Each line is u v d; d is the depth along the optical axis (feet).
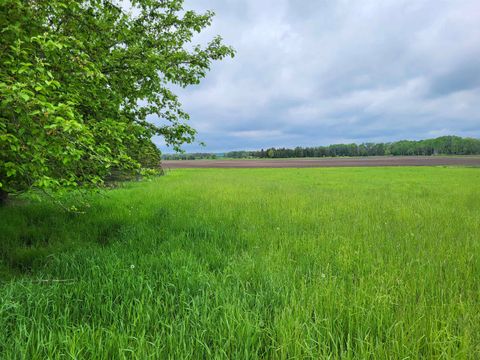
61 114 10.69
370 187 61.00
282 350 7.37
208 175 116.47
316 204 34.22
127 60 20.63
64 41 12.81
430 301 10.36
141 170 19.35
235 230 21.63
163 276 12.60
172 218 25.13
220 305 9.87
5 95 9.11
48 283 11.98
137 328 8.55
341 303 9.55
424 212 28.48
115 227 22.98
